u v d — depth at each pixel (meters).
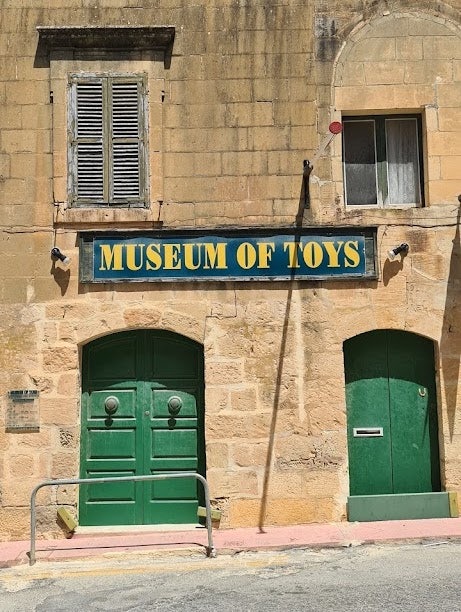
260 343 9.22
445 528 8.60
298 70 9.56
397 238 9.38
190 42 9.57
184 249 9.27
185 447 9.30
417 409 9.43
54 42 9.42
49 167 9.35
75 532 8.95
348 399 9.42
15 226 9.27
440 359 9.27
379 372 9.45
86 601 6.62
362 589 6.62
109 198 9.35
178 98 9.49
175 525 9.16
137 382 9.41
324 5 9.66
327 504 9.03
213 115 9.48
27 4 9.54
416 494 9.12
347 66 9.59
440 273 9.35
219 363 9.17
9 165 9.33
